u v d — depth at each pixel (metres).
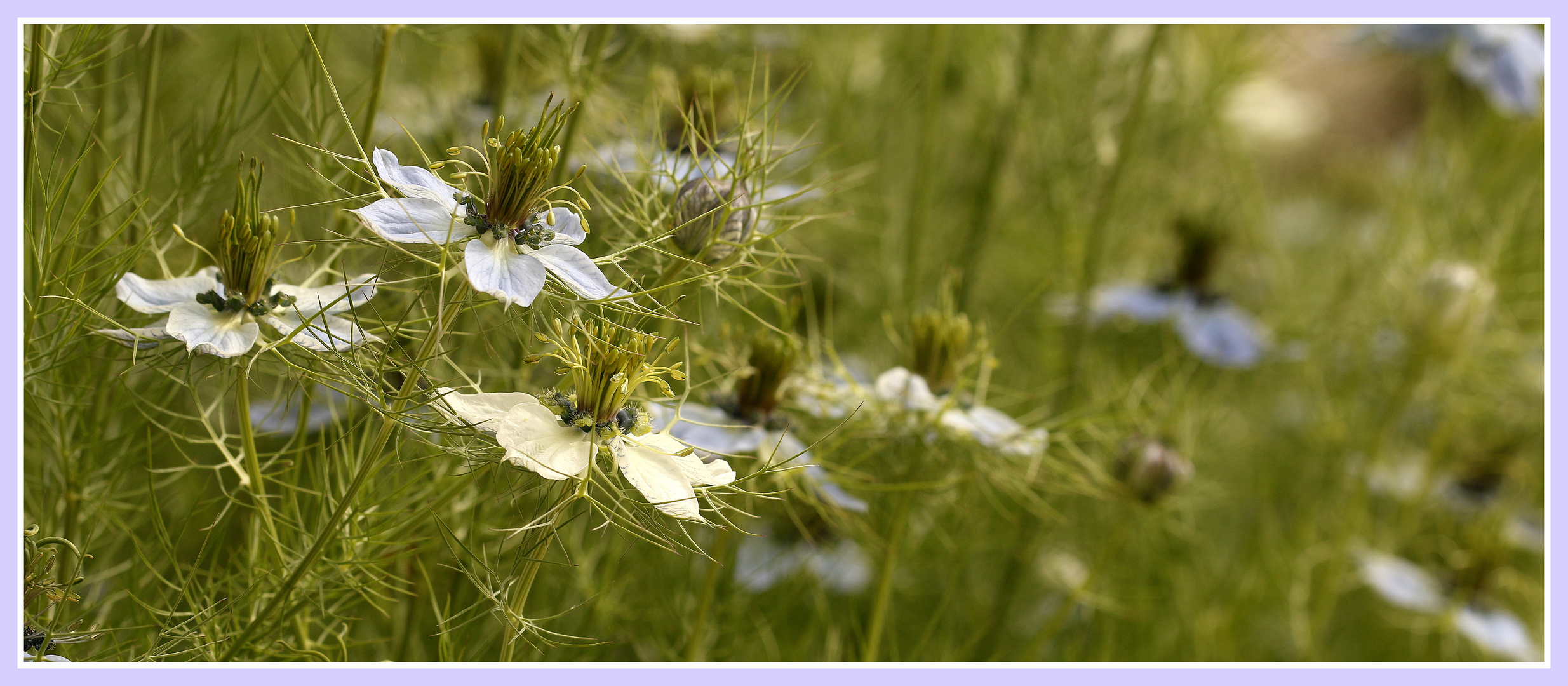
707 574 0.76
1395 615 1.07
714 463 0.66
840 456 0.74
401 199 0.64
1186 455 0.82
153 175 0.73
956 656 0.81
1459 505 1.10
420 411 0.65
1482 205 1.09
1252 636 1.05
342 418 0.73
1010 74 1.03
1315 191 1.50
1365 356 1.09
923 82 1.03
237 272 0.66
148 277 0.72
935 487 0.72
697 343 0.74
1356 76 1.61
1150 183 1.09
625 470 0.64
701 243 0.68
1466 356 1.01
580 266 0.64
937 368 0.74
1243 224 1.17
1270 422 1.19
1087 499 0.90
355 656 0.75
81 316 0.67
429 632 0.76
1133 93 1.03
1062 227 1.01
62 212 0.67
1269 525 1.05
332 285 0.67
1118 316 0.99
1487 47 0.97
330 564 0.68
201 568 0.76
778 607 0.79
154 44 0.71
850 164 0.97
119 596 0.69
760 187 0.72
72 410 0.71
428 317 0.66
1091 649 0.90
